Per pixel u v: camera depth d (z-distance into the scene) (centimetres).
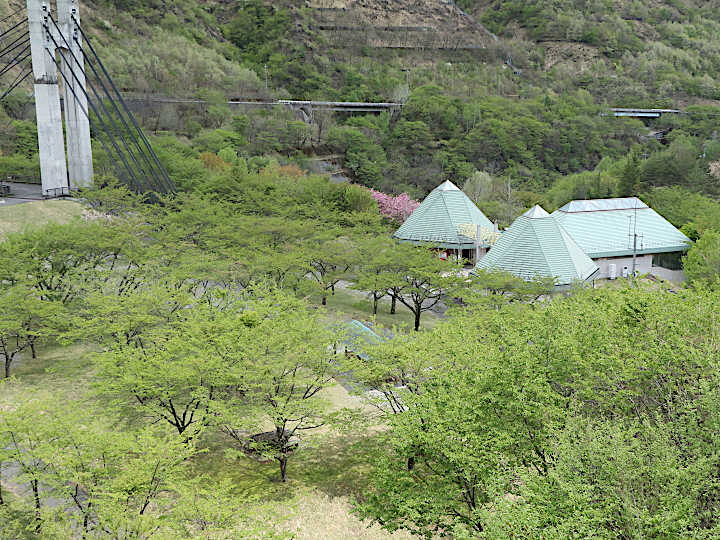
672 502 1720
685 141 17762
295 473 3297
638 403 2469
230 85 19825
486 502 2403
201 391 3162
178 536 2222
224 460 3384
